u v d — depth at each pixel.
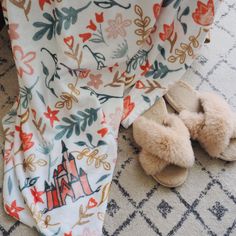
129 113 1.12
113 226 0.99
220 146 1.07
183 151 1.03
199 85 1.26
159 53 1.16
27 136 0.99
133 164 1.09
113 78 1.11
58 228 0.93
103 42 1.00
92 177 1.00
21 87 0.97
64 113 1.03
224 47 1.34
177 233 1.00
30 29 0.89
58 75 0.98
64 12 0.87
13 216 0.94
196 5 1.04
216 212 1.04
